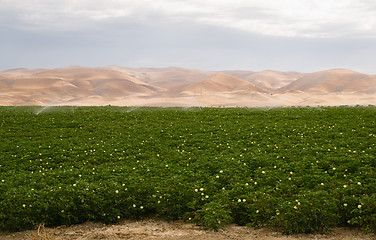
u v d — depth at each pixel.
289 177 14.35
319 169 15.08
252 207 11.55
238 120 29.20
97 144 21.98
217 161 17.20
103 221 11.99
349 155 16.95
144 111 36.09
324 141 20.73
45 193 12.49
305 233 10.62
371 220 10.34
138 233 11.03
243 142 21.75
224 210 11.57
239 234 10.73
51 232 11.17
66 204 11.83
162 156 19.00
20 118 31.27
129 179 14.38
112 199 12.44
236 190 13.07
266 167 15.96
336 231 10.66
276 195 12.53
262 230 10.97
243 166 16.23
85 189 12.91
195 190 12.74
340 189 12.07
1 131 26.16
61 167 17.41
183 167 16.66
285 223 10.59
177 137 23.62
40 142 22.81
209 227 11.12
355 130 23.14
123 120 30.84
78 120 30.69
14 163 18.06
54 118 31.58
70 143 22.42
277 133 23.67
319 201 10.91
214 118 30.56
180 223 11.80
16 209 11.47
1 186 13.93
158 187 13.07
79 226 11.66
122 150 20.61
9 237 10.86
